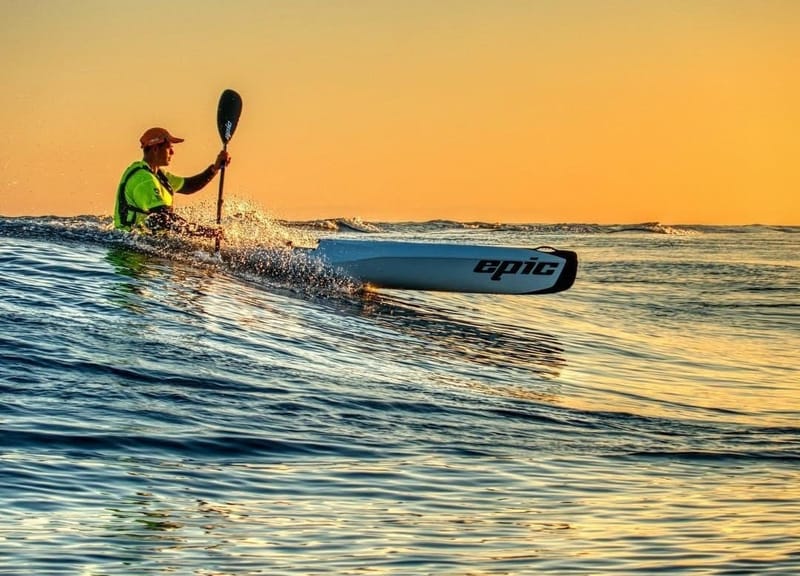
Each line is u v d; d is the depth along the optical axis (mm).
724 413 8609
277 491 5355
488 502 5414
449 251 13094
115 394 6668
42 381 6707
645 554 4629
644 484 5980
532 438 6945
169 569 4238
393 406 7344
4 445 5559
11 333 7613
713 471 6441
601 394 8992
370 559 4461
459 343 10883
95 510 4836
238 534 4688
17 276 9602
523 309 14859
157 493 5141
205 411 6605
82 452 5605
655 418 8016
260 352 8414
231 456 5867
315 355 8750
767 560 4555
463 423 7137
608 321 14734
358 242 13070
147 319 8703
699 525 5129
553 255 13125
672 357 12016
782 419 8484
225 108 13422
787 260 26328
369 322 11164
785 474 6441
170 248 12195
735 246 32125
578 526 5055
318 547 4586
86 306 8805
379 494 5434
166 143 12398
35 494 4949
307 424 6648
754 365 11859
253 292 11234
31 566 4160
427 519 5066
